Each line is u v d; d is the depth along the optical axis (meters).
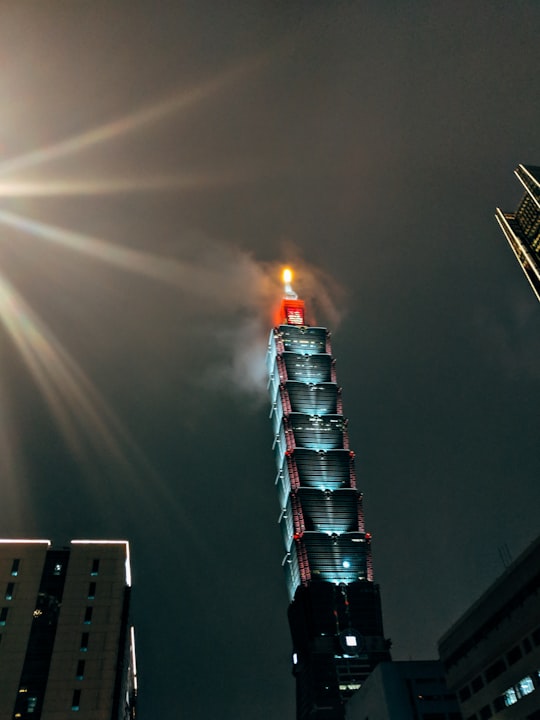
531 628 65.06
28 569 126.50
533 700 64.69
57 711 108.56
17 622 118.69
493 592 71.69
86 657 115.69
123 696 122.06
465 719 79.19
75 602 122.81
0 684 110.56
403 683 117.81
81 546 131.62
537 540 64.19
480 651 74.38
